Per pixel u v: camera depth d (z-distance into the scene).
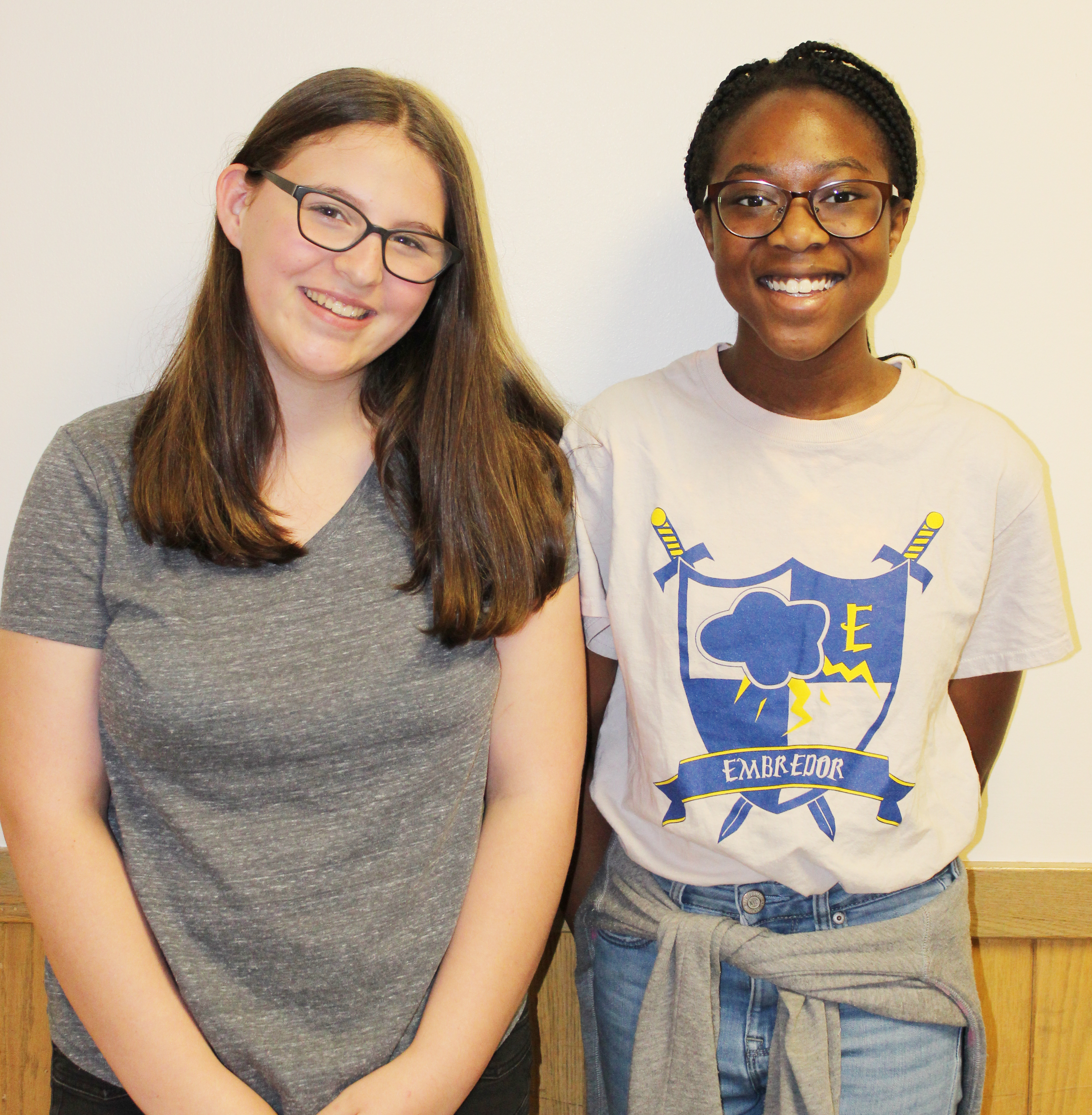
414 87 0.83
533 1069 1.22
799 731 0.89
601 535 0.96
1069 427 1.14
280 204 0.77
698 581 0.90
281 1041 0.78
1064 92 1.07
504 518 0.85
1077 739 1.20
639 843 0.96
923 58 1.07
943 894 0.93
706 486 0.92
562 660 0.90
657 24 1.07
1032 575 0.95
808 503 0.90
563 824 0.89
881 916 0.90
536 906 0.87
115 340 1.12
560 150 1.09
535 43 1.07
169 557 0.79
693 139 1.00
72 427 0.81
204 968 0.78
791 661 0.89
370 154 0.78
